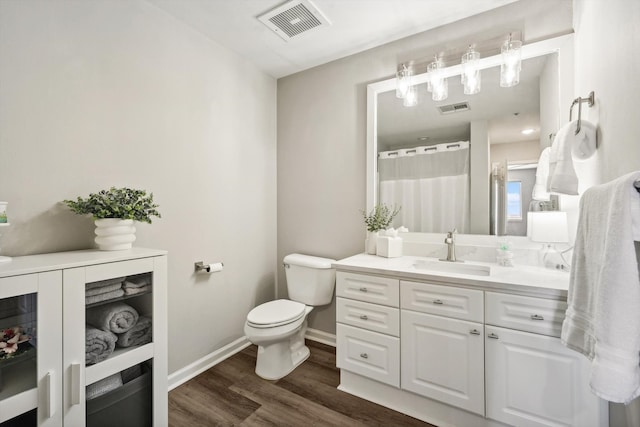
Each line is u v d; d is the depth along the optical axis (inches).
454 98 79.4
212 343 85.8
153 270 55.8
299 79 105.6
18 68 50.4
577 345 39.6
